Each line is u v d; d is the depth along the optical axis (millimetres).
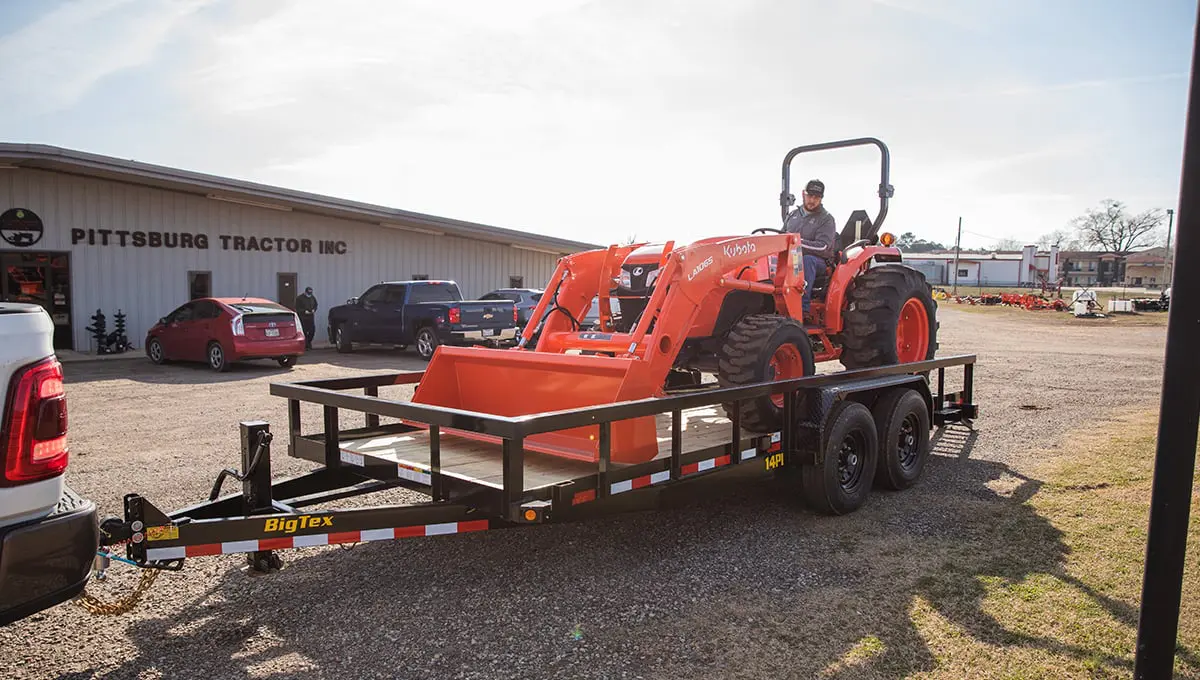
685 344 5785
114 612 3115
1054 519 4969
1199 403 2342
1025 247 78375
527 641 3305
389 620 3520
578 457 4262
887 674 3018
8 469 2436
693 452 4219
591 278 6023
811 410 4934
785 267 5859
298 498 4250
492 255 24469
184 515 3418
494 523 3850
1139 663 2471
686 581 3973
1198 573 4016
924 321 7570
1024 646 3242
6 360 2447
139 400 9930
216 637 3350
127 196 17062
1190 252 2297
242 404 9617
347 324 17000
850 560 4266
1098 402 9820
